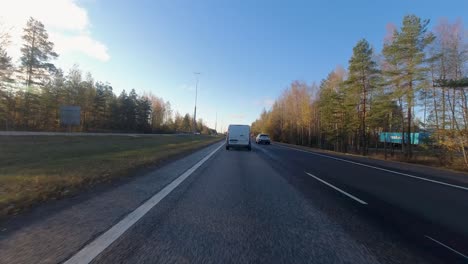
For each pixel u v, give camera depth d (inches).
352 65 1475.1
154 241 151.2
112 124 3176.7
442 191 328.2
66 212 198.7
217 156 741.3
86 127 2647.6
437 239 167.8
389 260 137.2
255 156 786.2
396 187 347.9
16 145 906.1
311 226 185.2
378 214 219.6
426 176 464.4
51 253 132.0
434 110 1109.1
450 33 1047.0
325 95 1957.4
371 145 2389.3
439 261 137.7
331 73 1982.0
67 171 360.8
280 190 305.4
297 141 2824.8
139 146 1016.9
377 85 1349.7
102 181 319.0
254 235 165.6
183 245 147.5
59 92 2057.1
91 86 2591.0
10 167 406.6
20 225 169.0
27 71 1646.2
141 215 196.1
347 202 257.6
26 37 1635.1
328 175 439.5
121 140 1493.6
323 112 1920.5
